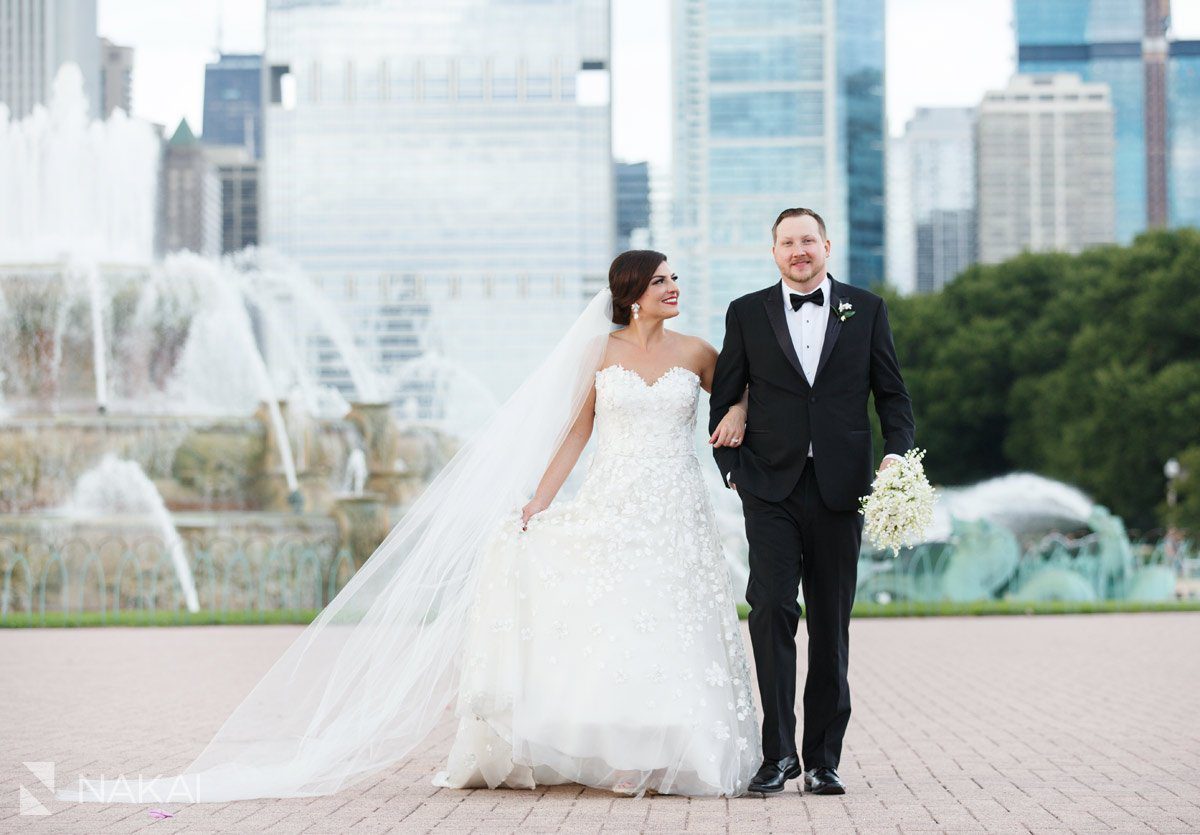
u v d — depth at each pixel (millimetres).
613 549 7367
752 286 192125
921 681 13336
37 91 152625
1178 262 49875
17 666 14586
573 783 7438
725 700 7223
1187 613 22875
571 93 173875
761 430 7293
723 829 6078
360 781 7574
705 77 194000
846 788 7320
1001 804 6766
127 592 23812
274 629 19641
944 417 58031
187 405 35531
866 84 194000
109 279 33969
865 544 25703
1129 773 7789
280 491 27531
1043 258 61312
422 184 172500
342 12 174625
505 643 7223
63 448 26844
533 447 7676
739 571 21328
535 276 171500
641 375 7711
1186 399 47406
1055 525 41625
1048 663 14945
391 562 7621
